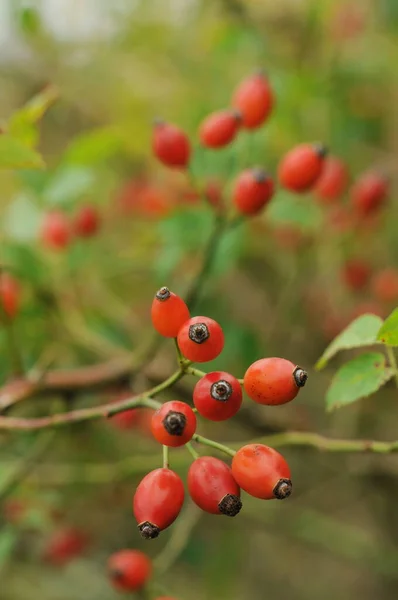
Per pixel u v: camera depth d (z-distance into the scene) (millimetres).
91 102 896
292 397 427
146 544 894
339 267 753
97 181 739
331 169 625
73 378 551
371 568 867
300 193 550
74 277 647
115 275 750
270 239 748
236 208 535
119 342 674
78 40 885
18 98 929
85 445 740
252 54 791
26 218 625
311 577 1035
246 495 801
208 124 549
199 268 553
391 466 702
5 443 641
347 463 730
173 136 547
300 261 704
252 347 688
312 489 829
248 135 610
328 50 806
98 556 877
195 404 427
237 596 980
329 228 672
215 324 431
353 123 801
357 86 795
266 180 527
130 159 819
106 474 672
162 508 425
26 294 610
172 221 598
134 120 778
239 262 785
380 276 729
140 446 777
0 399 535
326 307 785
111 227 755
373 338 461
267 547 1062
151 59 862
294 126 732
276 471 423
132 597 644
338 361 783
